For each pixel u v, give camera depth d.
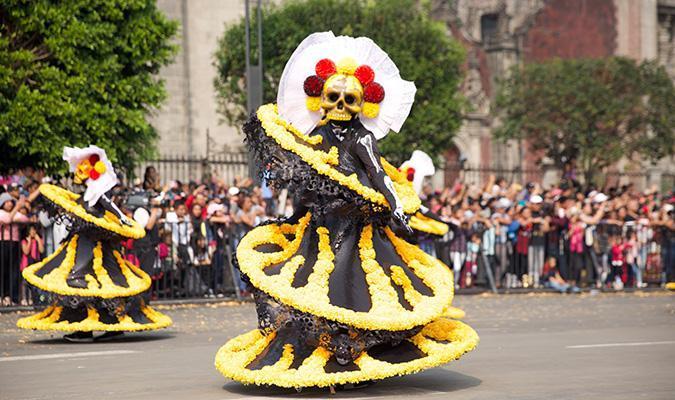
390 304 8.49
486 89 59.69
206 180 29.62
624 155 53.94
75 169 13.69
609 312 19.77
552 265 26.11
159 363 11.36
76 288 13.55
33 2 24.92
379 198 8.68
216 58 46.97
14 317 17.81
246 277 8.64
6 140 24.59
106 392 9.20
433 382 9.52
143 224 18.84
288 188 8.77
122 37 26.11
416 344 8.66
